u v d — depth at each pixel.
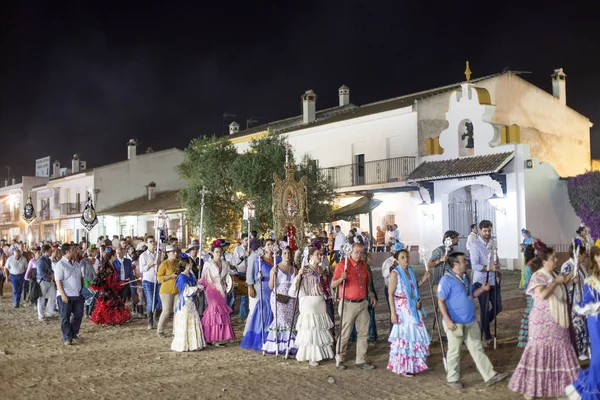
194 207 25.50
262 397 7.31
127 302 18.02
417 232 27.62
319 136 33.09
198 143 26.77
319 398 7.21
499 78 29.20
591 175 22.89
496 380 7.54
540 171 22.86
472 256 9.80
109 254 13.70
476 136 23.56
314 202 25.97
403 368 8.12
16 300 17.89
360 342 8.68
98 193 44.81
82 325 13.54
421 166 25.36
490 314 9.79
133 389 7.84
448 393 7.29
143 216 41.59
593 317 6.16
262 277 10.14
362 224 30.47
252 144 26.53
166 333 12.10
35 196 56.56
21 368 9.24
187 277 10.34
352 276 8.68
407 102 30.92
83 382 8.28
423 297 15.99
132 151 46.41
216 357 9.66
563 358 6.63
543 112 31.38
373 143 30.27
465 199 25.06
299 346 9.05
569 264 8.38
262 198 24.28
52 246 17.08
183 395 7.48
